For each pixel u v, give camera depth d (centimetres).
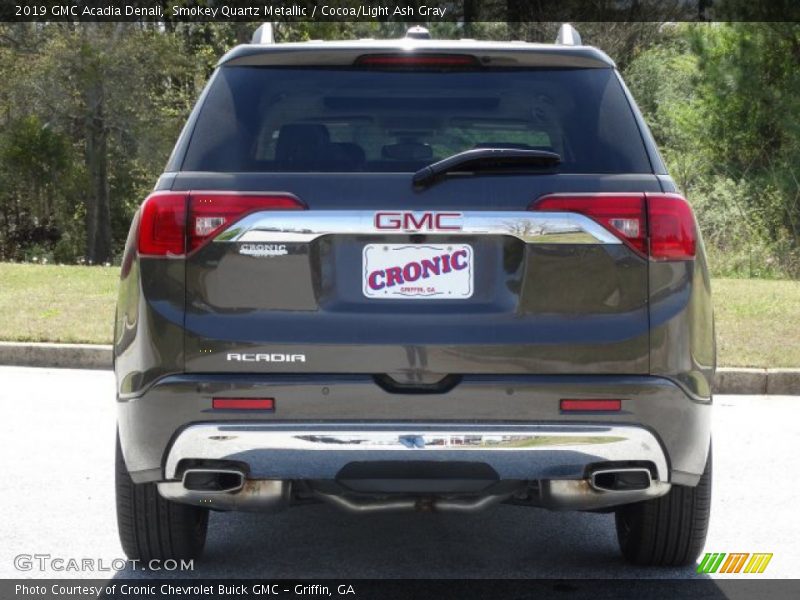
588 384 378
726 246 2091
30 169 3984
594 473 384
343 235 380
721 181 2384
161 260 384
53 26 3834
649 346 382
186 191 386
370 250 379
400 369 377
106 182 4100
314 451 376
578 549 498
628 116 405
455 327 377
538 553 491
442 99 409
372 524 538
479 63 414
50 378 959
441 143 403
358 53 409
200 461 386
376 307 378
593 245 382
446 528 533
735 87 2450
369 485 388
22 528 522
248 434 376
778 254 2016
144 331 385
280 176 385
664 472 389
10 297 1279
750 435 752
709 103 2538
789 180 2220
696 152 2567
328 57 411
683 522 443
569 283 381
